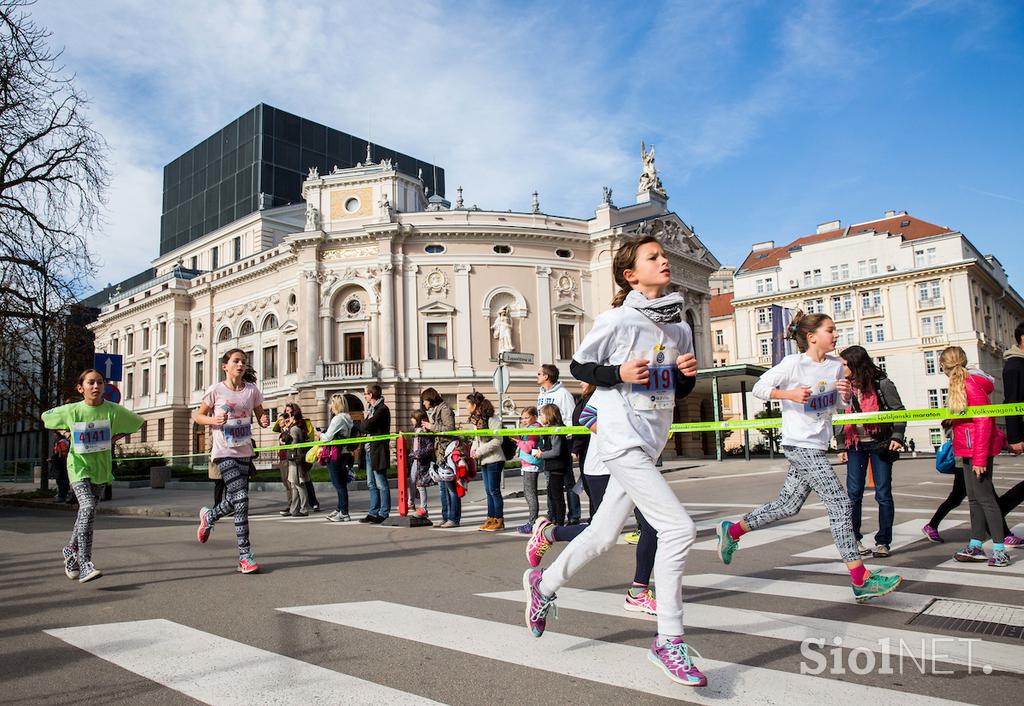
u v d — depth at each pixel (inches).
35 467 1306.6
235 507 256.1
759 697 120.7
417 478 411.5
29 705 125.0
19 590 229.1
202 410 263.6
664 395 140.6
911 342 2304.4
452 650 150.1
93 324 2342.5
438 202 2057.1
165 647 157.9
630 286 149.5
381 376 1406.3
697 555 263.6
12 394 832.3
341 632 166.2
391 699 123.0
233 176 2182.6
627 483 136.9
